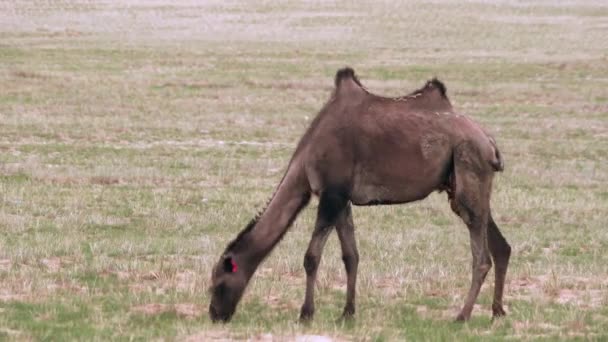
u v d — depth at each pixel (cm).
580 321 3772
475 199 3700
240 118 10675
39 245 5109
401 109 3728
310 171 3706
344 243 3772
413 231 5859
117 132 9638
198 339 3350
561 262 5094
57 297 4034
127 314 3772
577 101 12469
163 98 12119
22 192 6719
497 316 3850
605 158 8888
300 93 12750
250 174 7712
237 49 17338
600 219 6356
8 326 3509
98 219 5962
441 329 3594
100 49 16838
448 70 14962
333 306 4034
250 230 3694
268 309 3959
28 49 16525
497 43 18475
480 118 11031
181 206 6519
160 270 4588
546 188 7450
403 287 4428
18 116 10269
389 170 3688
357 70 14838
